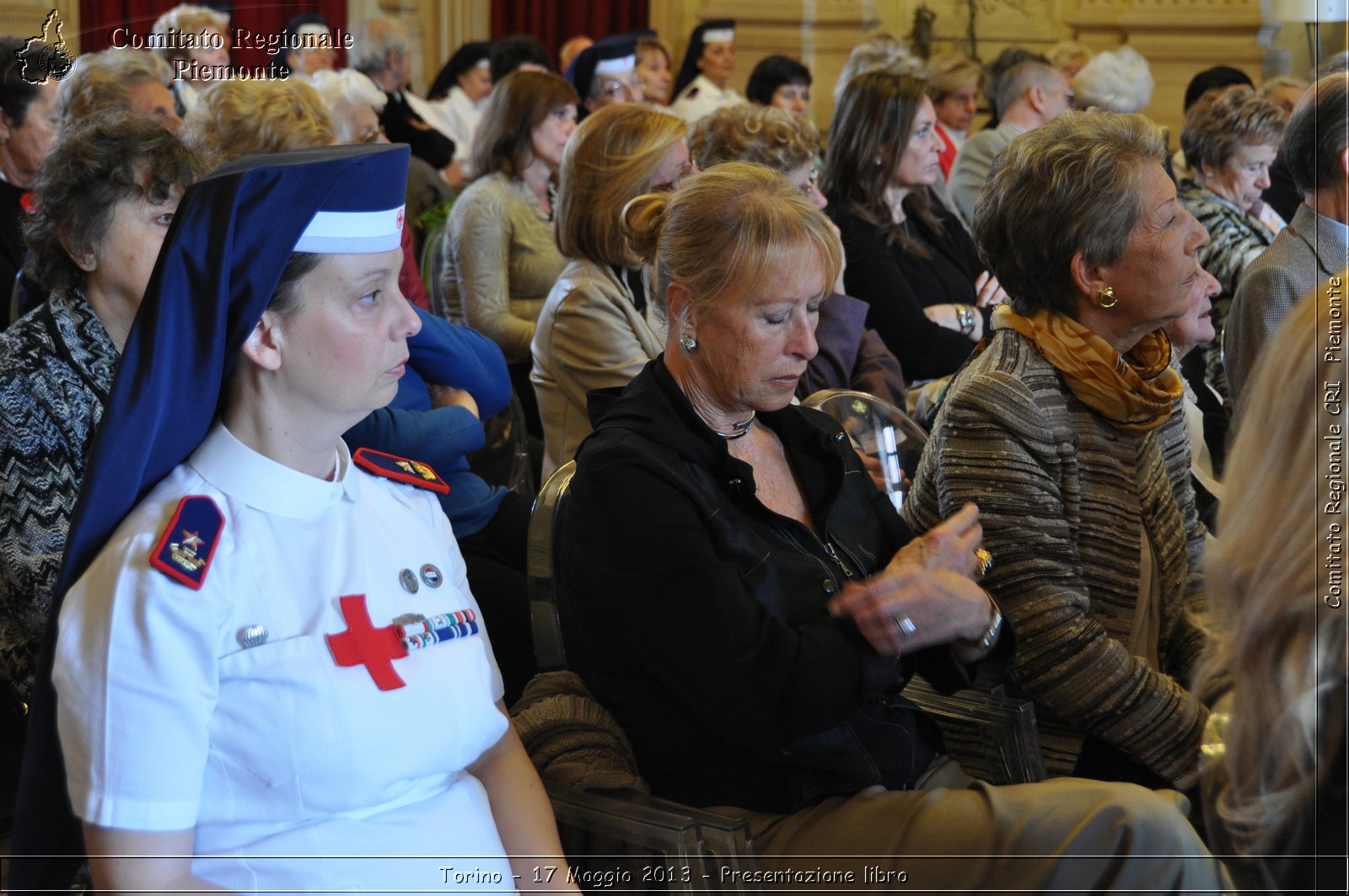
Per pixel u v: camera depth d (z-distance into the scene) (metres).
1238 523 1.16
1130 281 1.82
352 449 2.15
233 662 1.19
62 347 1.78
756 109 3.00
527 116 3.78
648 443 1.61
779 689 1.50
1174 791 1.68
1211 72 5.86
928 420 2.46
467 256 3.75
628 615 1.56
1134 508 1.89
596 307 2.60
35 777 1.21
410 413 2.22
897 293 3.35
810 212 1.63
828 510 1.74
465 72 6.80
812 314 1.66
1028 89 4.82
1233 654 1.17
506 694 2.30
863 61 4.97
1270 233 3.54
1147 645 1.92
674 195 1.69
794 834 1.58
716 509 1.60
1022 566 1.79
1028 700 1.86
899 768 1.68
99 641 1.14
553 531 1.75
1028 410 1.81
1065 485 1.85
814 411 1.87
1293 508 1.11
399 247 1.25
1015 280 1.90
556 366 2.65
